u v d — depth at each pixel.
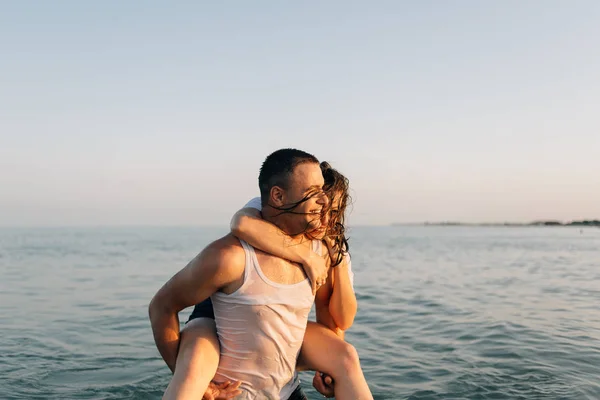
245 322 2.87
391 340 7.45
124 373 5.89
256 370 2.93
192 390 2.72
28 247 40.22
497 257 28.69
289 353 2.99
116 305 10.84
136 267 21.08
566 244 50.53
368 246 45.53
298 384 3.26
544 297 11.93
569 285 14.49
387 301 11.24
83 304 10.99
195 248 39.28
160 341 2.95
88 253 31.66
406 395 5.10
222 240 2.85
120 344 7.28
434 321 8.83
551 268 20.91
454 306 10.50
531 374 5.67
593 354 6.50
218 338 2.97
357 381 2.97
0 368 6.02
